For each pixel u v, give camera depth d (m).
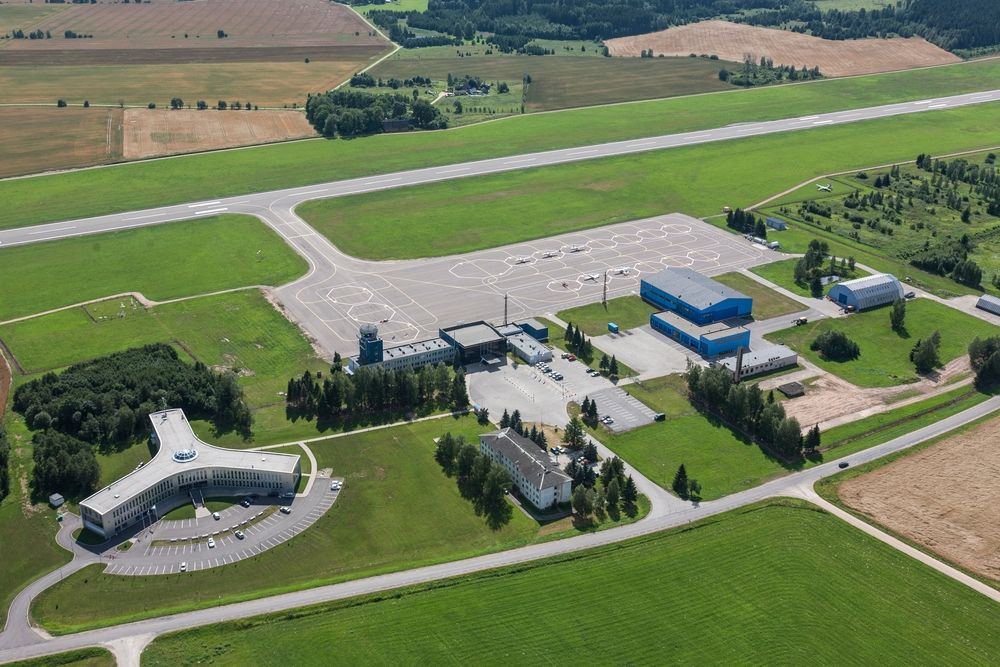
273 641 182.25
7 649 179.50
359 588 196.75
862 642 183.50
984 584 199.50
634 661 178.00
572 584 198.00
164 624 186.12
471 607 191.25
